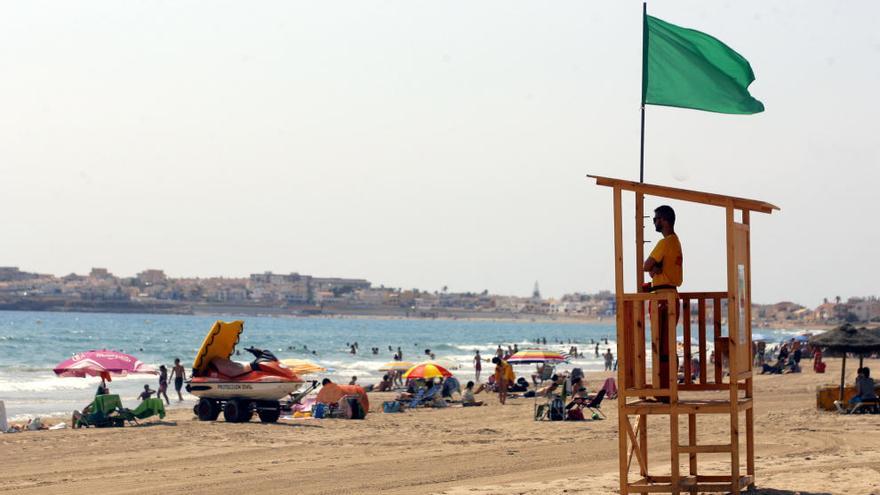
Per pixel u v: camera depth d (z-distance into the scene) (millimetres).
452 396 55625
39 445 28266
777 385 60062
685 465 21062
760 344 89500
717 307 16781
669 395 16016
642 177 16641
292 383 36844
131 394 65562
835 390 37531
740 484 16344
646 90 16547
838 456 22156
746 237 16766
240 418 36750
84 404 56781
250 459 24797
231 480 20906
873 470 19172
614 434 30812
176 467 23266
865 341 36469
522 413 42031
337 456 25234
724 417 33875
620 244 15703
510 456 24703
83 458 25234
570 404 37500
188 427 34500
